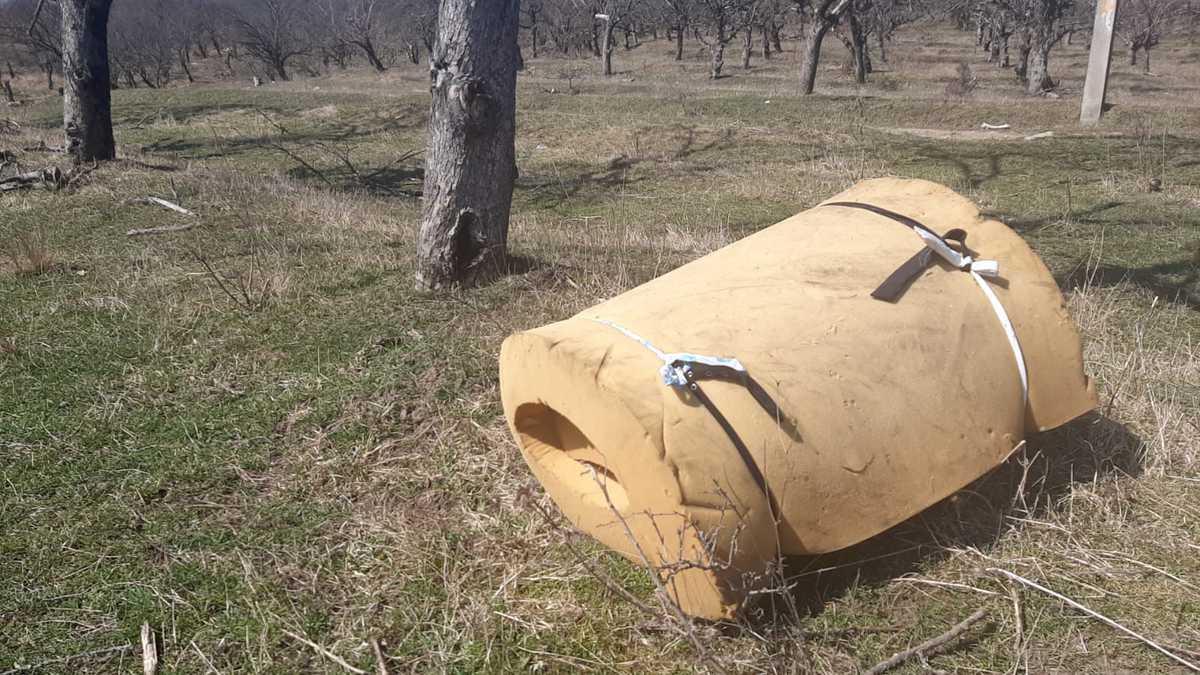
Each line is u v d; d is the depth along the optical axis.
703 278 3.95
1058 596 3.59
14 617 3.68
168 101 27.83
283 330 6.30
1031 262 4.06
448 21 6.57
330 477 4.63
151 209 10.12
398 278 7.29
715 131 18.41
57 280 7.57
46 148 15.98
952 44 60.72
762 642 3.36
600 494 3.68
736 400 3.22
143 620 3.66
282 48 60.22
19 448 4.89
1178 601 3.63
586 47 62.09
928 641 3.37
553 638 3.48
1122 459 4.61
